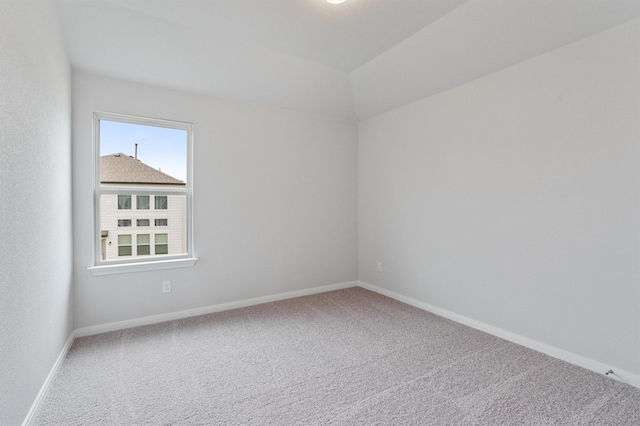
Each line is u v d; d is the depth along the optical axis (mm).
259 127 3633
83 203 2732
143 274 3008
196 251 3271
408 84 3273
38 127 1708
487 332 2844
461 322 3074
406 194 3674
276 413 1750
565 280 2322
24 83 1503
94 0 2195
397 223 3807
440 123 3246
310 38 2697
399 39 2717
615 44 2039
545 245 2430
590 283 2191
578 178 2236
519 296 2607
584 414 1735
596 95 2133
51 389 1941
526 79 2518
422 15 2361
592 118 2156
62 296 2275
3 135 1278
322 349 2529
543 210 2436
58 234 2148
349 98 3861
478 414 1738
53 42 2023
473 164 2936
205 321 3119
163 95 3082
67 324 2453
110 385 2004
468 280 3010
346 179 4320
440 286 3291
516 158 2600
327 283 4195
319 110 3939
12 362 1368
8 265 1325
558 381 2055
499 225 2738
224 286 3449
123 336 2746
